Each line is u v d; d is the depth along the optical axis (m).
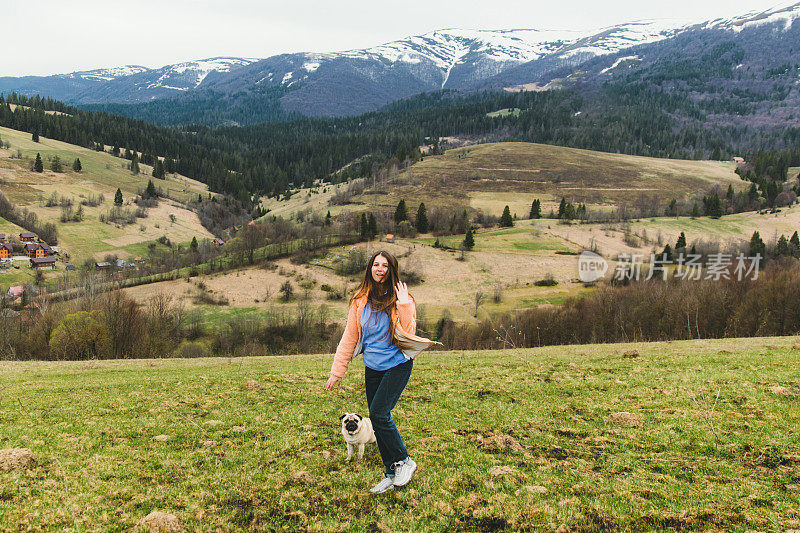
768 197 190.12
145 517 4.96
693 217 164.62
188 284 114.69
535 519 5.19
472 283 114.50
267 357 29.34
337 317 94.19
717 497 5.63
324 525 5.06
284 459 7.05
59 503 5.36
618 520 5.13
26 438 8.18
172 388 14.48
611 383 12.86
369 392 5.87
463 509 5.43
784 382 11.66
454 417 9.64
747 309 53.53
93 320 46.50
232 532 4.89
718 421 8.67
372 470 6.58
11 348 51.84
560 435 8.33
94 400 12.48
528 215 182.88
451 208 192.50
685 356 17.80
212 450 7.54
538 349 27.03
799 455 6.82
